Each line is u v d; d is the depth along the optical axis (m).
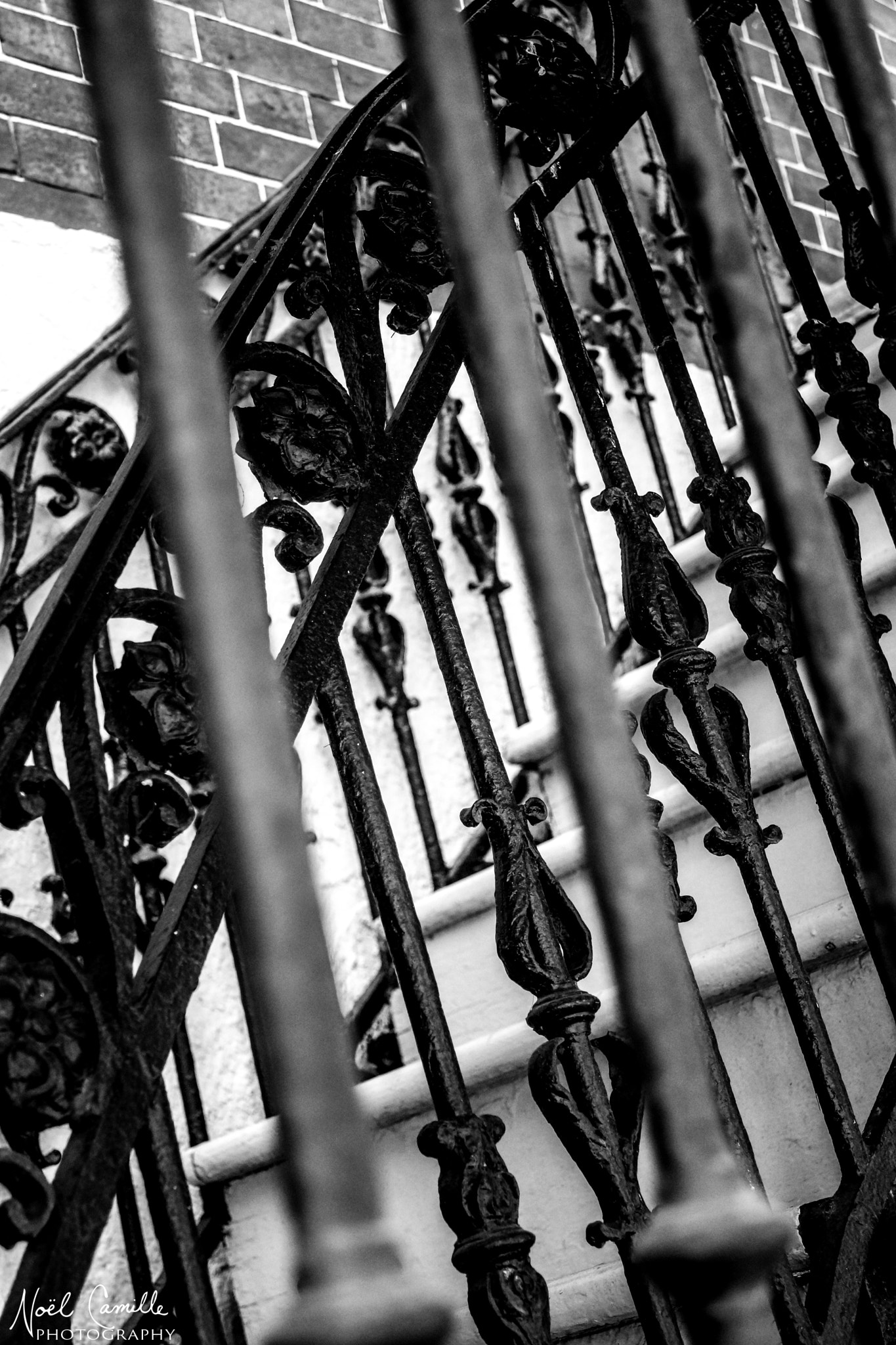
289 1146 0.44
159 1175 1.08
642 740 2.27
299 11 3.46
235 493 0.49
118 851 1.15
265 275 1.42
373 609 2.75
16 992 1.05
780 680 1.42
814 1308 1.18
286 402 1.39
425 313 1.52
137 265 0.51
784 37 1.64
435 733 3.03
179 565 0.49
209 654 0.47
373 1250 0.43
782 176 4.24
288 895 0.45
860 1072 1.60
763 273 3.70
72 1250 1.01
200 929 1.17
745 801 1.38
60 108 2.99
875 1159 1.27
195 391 0.50
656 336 1.57
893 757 0.66
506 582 3.08
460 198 0.57
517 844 1.29
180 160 3.09
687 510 3.33
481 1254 1.18
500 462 0.57
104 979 1.11
